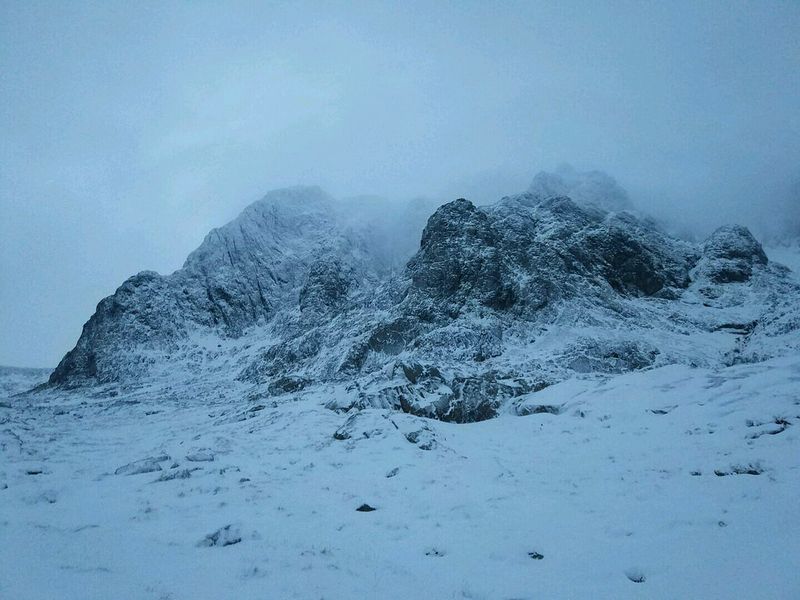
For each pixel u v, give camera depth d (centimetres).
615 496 1094
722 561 708
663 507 973
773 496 931
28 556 761
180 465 1524
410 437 1884
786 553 698
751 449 1266
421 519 1030
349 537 922
